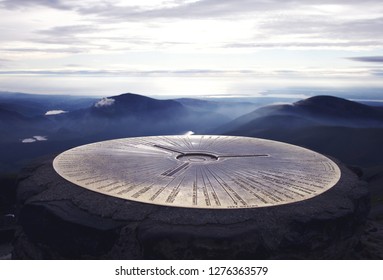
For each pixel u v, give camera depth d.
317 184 11.04
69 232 9.30
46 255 9.95
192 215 9.02
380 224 14.67
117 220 9.12
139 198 9.76
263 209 9.33
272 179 11.30
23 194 11.05
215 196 9.91
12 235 18.03
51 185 11.00
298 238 8.93
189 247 8.36
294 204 9.70
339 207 9.87
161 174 11.58
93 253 9.09
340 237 9.86
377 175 38.06
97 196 10.02
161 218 8.96
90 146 15.24
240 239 8.38
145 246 8.49
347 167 13.47
